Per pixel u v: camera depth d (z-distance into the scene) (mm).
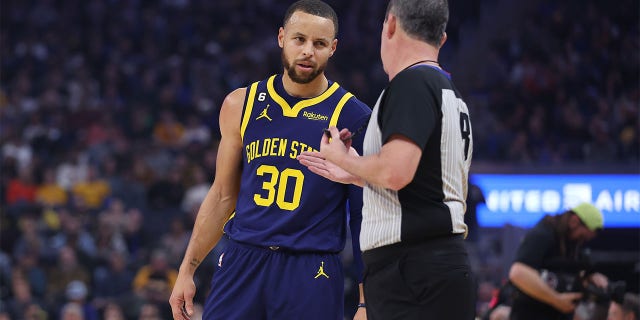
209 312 12414
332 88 12609
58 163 42219
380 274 10281
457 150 10203
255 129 12414
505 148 44969
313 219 12211
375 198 10297
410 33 10352
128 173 41062
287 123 12344
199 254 12906
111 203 37125
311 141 12250
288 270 12102
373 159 9750
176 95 49312
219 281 12414
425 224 10000
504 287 16797
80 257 33250
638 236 34281
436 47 10477
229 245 12484
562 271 15852
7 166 40406
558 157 44906
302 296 12094
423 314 10039
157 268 30578
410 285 10070
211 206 12875
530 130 47594
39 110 45562
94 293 31750
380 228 10211
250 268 12188
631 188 34375
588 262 15828
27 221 34062
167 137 45656
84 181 40656
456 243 10203
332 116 12383
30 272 32219
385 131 9844
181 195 39500
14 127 44250
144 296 29766
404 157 9586
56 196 39875
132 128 45969
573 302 15531
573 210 15789
